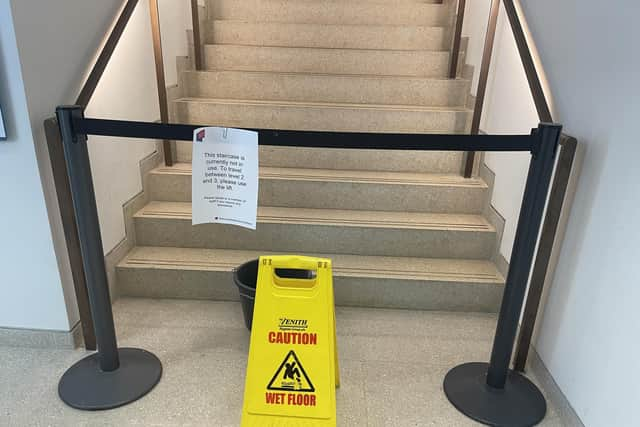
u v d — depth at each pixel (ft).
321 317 5.18
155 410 5.32
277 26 10.21
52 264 5.86
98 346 5.67
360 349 6.47
